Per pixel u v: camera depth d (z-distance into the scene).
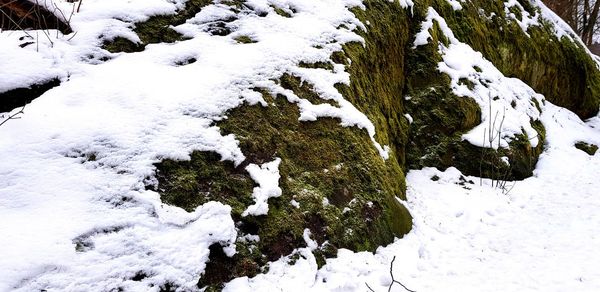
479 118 5.77
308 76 3.79
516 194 4.81
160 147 2.71
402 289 2.82
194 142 2.83
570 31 10.36
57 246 2.12
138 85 3.04
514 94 6.74
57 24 3.37
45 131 2.61
